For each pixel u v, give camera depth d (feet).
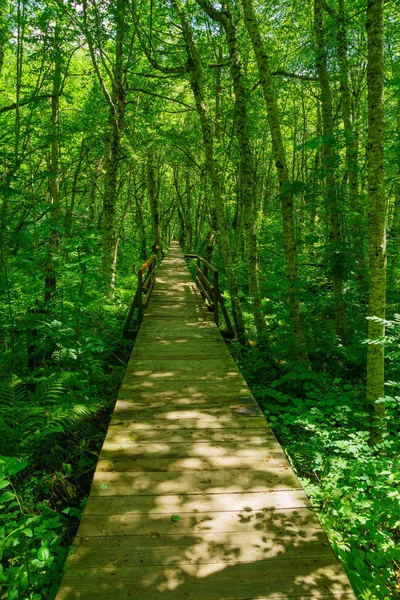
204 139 29.14
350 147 23.26
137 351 19.86
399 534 10.34
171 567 7.25
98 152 49.26
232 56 23.82
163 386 15.52
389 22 27.76
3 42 25.03
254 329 30.66
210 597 6.68
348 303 23.41
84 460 14.08
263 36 36.22
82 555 7.46
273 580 7.04
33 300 20.01
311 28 30.83
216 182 28.30
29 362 18.03
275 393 18.40
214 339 22.09
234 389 15.33
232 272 27.81
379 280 13.34
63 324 18.25
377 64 12.47
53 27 26.45
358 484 11.31
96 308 25.57
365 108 36.47
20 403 13.28
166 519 8.47
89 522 8.32
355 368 21.72
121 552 7.56
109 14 28.84
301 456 13.80
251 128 40.88
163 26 35.81
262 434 12.08
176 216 126.21
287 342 20.27
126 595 6.66
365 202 24.88
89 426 15.90
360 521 9.78
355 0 26.09
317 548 7.77
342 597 6.73
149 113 41.32
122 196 79.41
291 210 19.52
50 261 20.35
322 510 10.73
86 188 57.11
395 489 10.12
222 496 9.24
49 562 8.48
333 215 21.97
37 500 11.97
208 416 13.14
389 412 15.56
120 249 63.52
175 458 10.73
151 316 27.55
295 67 37.96
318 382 18.65
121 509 8.74
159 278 45.19
